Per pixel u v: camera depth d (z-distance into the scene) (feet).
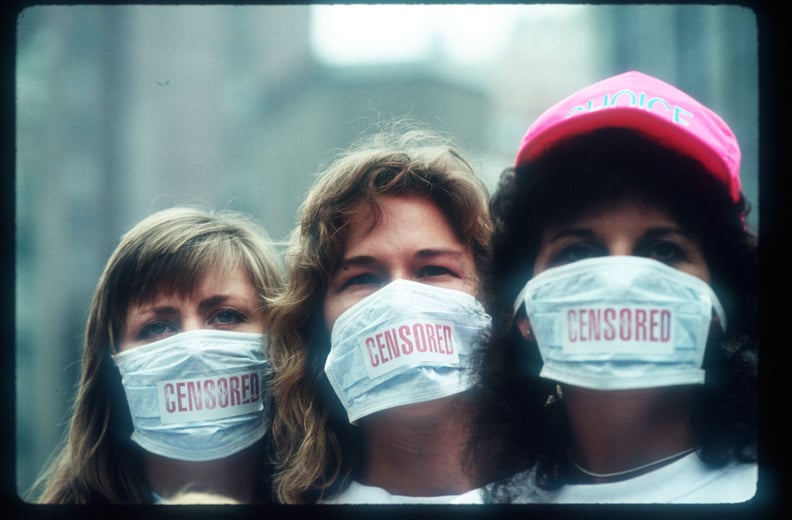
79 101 56.13
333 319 8.10
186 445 8.16
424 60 70.79
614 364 6.59
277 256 9.07
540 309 6.89
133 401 8.29
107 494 8.60
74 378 9.72
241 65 76.33
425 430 7.97
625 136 7.00
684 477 6.95
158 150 64.95
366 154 8.33
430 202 8.17
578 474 7.36
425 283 8.05
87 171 56.18
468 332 7.80
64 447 9.41
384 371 7.61
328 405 8.23
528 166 7.32
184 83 70.49
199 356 8.20
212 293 8.50
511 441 7.55
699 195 6.91
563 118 7.16
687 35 29.71
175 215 8.97
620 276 6.62
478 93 75.05
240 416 8.25
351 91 70.90
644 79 7.39
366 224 8.08
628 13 38.93
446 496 7.93
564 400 7.36
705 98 27.48
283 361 8.18
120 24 60.23
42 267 49.75
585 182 6.96
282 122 73.00
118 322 8.63
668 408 7.04
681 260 6.91
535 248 7.35
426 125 9.23
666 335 6.58
